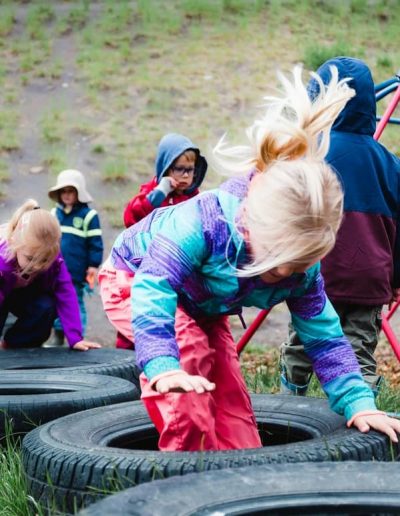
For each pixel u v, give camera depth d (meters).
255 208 2.65
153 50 18.98
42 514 2.82
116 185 14.12
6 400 4.08
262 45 18.95
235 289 2.88
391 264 4.64
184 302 3.11
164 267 2.78
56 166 14.47
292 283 2.90
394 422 2.97
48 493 2.81
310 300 3.10
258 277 2.83
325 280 4.53
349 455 2.75
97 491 2.67
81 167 14.63
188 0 21.50
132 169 14.55
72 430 3.18
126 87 17.36
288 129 2.83
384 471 2.38
